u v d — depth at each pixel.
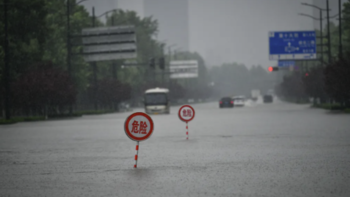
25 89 75.44
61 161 22.36
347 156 22.12
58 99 79.75
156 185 15.50
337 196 13.30
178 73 182.00
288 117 63.16
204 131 40.88
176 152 25.17
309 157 21.92
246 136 34.72
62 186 15.67
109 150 26.95
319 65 117.94
